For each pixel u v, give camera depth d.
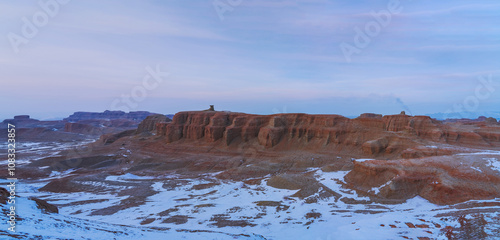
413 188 56.25
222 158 116.56
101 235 26.05
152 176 93.25
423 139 101.25
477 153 72.38
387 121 114.62
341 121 122.06
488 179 52.12
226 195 64.56
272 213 50.91
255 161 110.94
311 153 112.62
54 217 30.03
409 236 33.62
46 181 90.75
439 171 58.16
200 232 36.56
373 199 55.97
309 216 48.34
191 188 73.06
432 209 47.84
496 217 35.91
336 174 76.69
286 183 69.06
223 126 142.88
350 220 44.66
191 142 146.88
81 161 118.38
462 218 37.62
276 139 126.38
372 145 100.25
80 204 61.12
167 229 38.75
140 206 58.19
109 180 83.44
